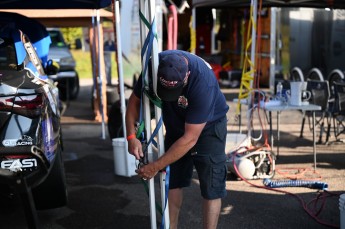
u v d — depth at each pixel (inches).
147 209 176.9
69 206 180.4
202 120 111.4
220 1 304.7
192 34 363.3
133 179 214.1
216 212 127.6
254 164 206.8
